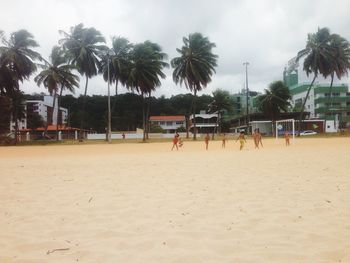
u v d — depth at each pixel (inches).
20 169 532.4
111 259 147.8
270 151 823.7
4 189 339.6
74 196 293.9
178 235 177.8
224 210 227.3
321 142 1349.7
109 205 254.5
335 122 3161.9
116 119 3909.9
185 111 4633.4
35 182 383.2
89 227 198.7
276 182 328.2
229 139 2315.5
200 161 587.2
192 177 384.5
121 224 202.7
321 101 3427.7
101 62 2250.2
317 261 137.3
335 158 549.0
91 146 1646.2
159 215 220.7
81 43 2121.1
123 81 2290.8
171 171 449.1
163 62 2246.6
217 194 281.3
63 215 228.7
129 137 2970.0
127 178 393.7
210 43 2203.5
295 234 172.1
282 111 3213.6
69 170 499.2
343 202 237.9
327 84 3457.2
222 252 151.4
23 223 211.3
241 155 709.3
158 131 3567.9
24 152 1135.0
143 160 649.6
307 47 2202.3
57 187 343.6
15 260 150.0
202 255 148.5
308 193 271.7
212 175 394.9
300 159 553.6
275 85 2923.2
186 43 2220.7
